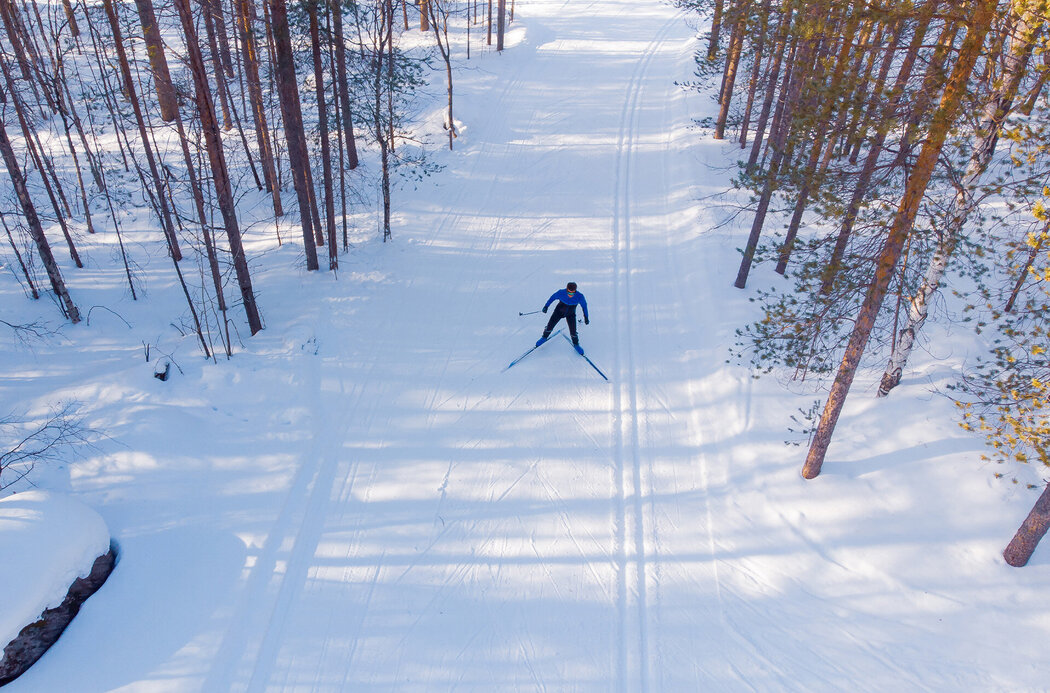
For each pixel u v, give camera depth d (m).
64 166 16.77
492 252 14.77
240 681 6.93
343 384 10.98
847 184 7.21
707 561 8.20
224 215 10.64
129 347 11.58
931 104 6.37
